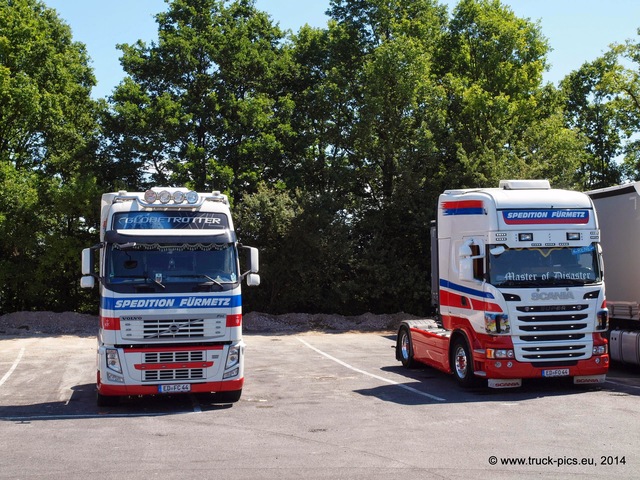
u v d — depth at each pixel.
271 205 31.62
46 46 35.38
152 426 10.45
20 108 34.38
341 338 26.83
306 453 8.49
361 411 11.38
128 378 11.62
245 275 12.83
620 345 15.66
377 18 37.09
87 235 34.75
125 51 35.41
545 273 12.93
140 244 12.07
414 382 14.73
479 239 13.25
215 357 11.98
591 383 14.02
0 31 34.31
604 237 16.33
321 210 32.03
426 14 39.16
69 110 38.78
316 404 12.20
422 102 35.62
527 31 38.50
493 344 12.71
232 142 35.16
